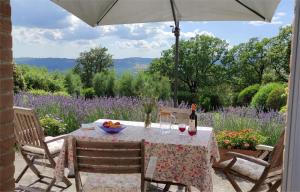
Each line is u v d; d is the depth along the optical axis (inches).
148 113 139.8
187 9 156.6
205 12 156.7
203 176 109.7
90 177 113.5
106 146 97.3
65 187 148.5
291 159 72.9
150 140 117.1
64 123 227.9
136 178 112.8
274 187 123.0
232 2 143.8
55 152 140.8
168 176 114.3
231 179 130.1
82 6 142.5
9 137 55.4
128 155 97.7
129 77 402.3
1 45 52.3
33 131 137.7
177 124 153.7
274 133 195.8
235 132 187.0
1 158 53.7
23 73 366.6
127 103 232.5
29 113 134.0
